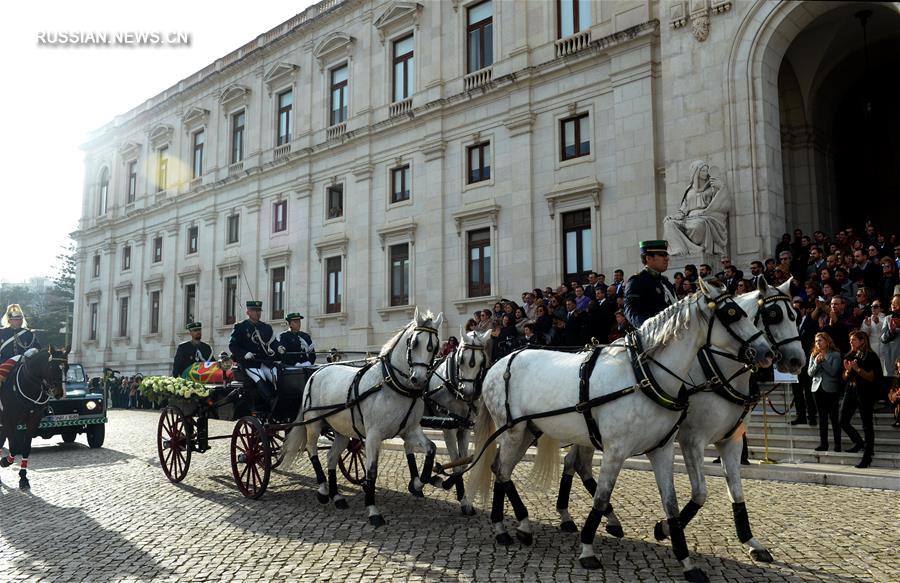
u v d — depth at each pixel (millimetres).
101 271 42906
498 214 22672
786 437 12195
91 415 17000
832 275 13664
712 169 17250
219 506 9125
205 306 34156
